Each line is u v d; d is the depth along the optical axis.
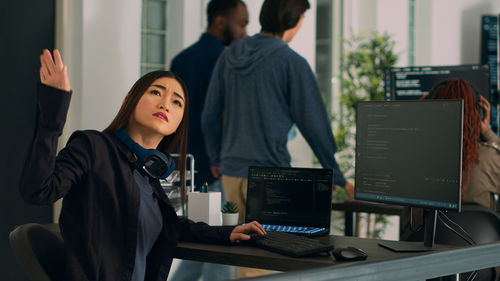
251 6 4.02
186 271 3.34
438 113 1.62
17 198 3.10
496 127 4.10
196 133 3.61
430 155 1.63
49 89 1.30
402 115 1.71
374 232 5.09
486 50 5.64
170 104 1.70
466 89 2.14
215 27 3.68
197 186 3.60
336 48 5.24
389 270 1.04
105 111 3.33
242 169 2.91
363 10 5.31
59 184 1.41
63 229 1.51
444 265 1.13
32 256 1.52
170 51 3.90
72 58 3.26
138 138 1.69
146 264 1.74
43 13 3.18
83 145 1.53
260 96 2.87
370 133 1.80
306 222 2.08
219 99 3.14
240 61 2.93
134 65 3.47
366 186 1.81
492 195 2.45
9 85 3.06
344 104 5.08
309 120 2.86
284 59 2.84
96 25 3.29
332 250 1.68
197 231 1.84
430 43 5.59
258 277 0.90
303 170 2.12
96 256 1.49
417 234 2.09
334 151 2.97
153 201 1.70
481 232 2.11
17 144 3.11
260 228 1.83
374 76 4.97
